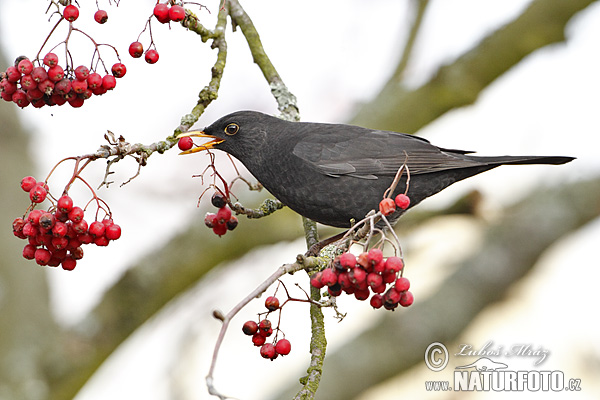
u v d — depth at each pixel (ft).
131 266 41.06
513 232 44.34
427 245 46.21
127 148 20.76
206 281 45.34
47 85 20.57
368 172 28.81
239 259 42.32
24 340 40.09
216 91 24.39
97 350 40.55
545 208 44.83
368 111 44.42
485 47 44.75
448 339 41.86
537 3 45.44
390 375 40.60
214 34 25.26
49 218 19.44
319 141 29.30
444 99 44.09
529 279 46.55
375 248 18.86
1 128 44.91
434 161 28.96
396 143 29.78
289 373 47.26
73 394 40.22
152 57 22.25
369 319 48.49
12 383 38.70
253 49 31.30
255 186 30.35
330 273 19.03
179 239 41.29
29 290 41.81
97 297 41.63
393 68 45.68
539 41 44.91
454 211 43.14
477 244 44.70
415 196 29.50
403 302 18.83
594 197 44.98
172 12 22.48
